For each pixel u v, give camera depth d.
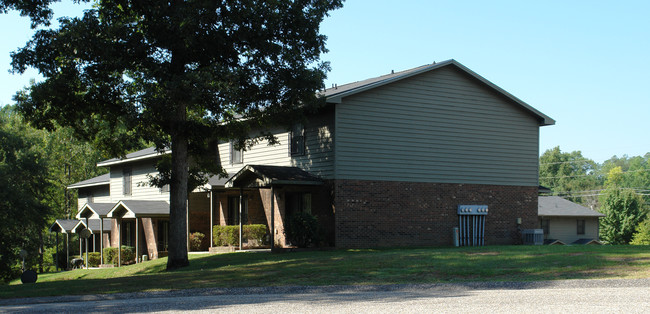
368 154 24.61
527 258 16.64
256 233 27.02
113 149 22.20
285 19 20.36
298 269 16.66
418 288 12.83
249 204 29.36
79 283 15.88
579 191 106.56
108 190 44.19
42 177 43.44
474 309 9.35
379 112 24.95
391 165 25.11
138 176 38.53
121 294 13.35
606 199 60.34
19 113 19.91
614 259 15.70
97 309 10.85
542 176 114.56
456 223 26.66
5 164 39.75
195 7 18.39
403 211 25.28
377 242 24.56
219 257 23.25
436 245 25.97
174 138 21.08
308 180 24.06
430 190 26.05
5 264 42.94
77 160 57.47
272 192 23.83
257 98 20.95
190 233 30.59
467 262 16.36
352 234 24.03
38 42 19.00
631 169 131.75
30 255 46.16
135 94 19.89
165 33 18.97
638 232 57.47
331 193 24.03
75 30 18.03
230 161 30.97
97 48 18.33
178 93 17.98
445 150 26.55
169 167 22.02
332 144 24.09
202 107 20.94
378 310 9.51
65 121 20.67
